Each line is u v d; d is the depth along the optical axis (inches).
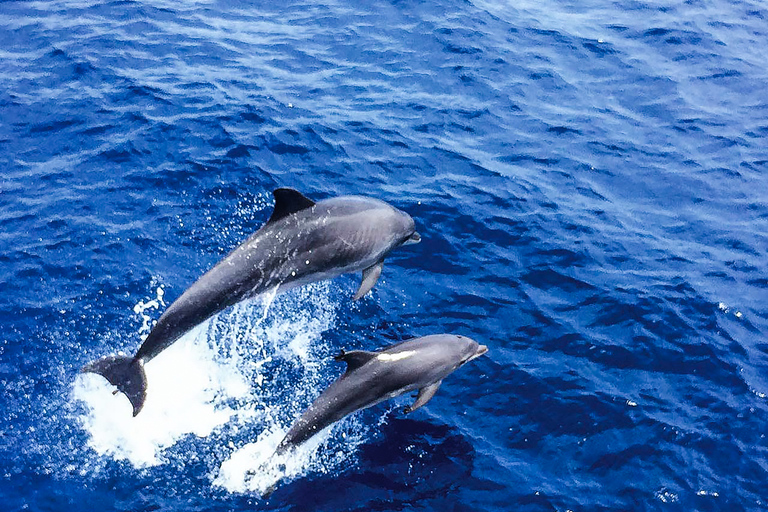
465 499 489.7
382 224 509.4
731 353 604.4
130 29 949.2
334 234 492.4
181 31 958.4
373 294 621.0
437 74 926.4
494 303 627.5
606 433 537.6
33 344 556.1
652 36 1065.5
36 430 505.4
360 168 753.6
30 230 645.9
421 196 726.5
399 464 505.7
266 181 717.3
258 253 474.9
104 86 831.7
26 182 697.6
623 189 783.7
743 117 917.8
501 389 561.0
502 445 525.7
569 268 669.3
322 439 514.0
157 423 513.3
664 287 659.4
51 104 797.9
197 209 678.5
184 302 460.4
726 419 553.0
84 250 628.1
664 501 498.9
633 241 711.1
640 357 595.2
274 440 509.0
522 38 1024.9
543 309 627.5
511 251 680.4
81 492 474.6
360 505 480.1
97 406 521.7
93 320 575.2
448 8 1062.4
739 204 776.9
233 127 780.6
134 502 471.5
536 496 494.9
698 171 819.4
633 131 874.8
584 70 977.5
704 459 525.7
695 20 1112.8
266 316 587.8
